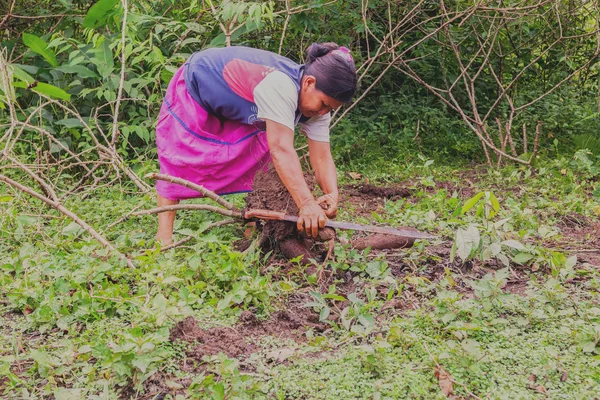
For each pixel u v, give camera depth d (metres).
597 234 4.52
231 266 3.31
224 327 2.99
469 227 3.31
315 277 3.37
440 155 7.22
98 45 5.34
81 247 3.78
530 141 7.47
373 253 3.81
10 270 3.43
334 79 3.27
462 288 3.36
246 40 6.93
